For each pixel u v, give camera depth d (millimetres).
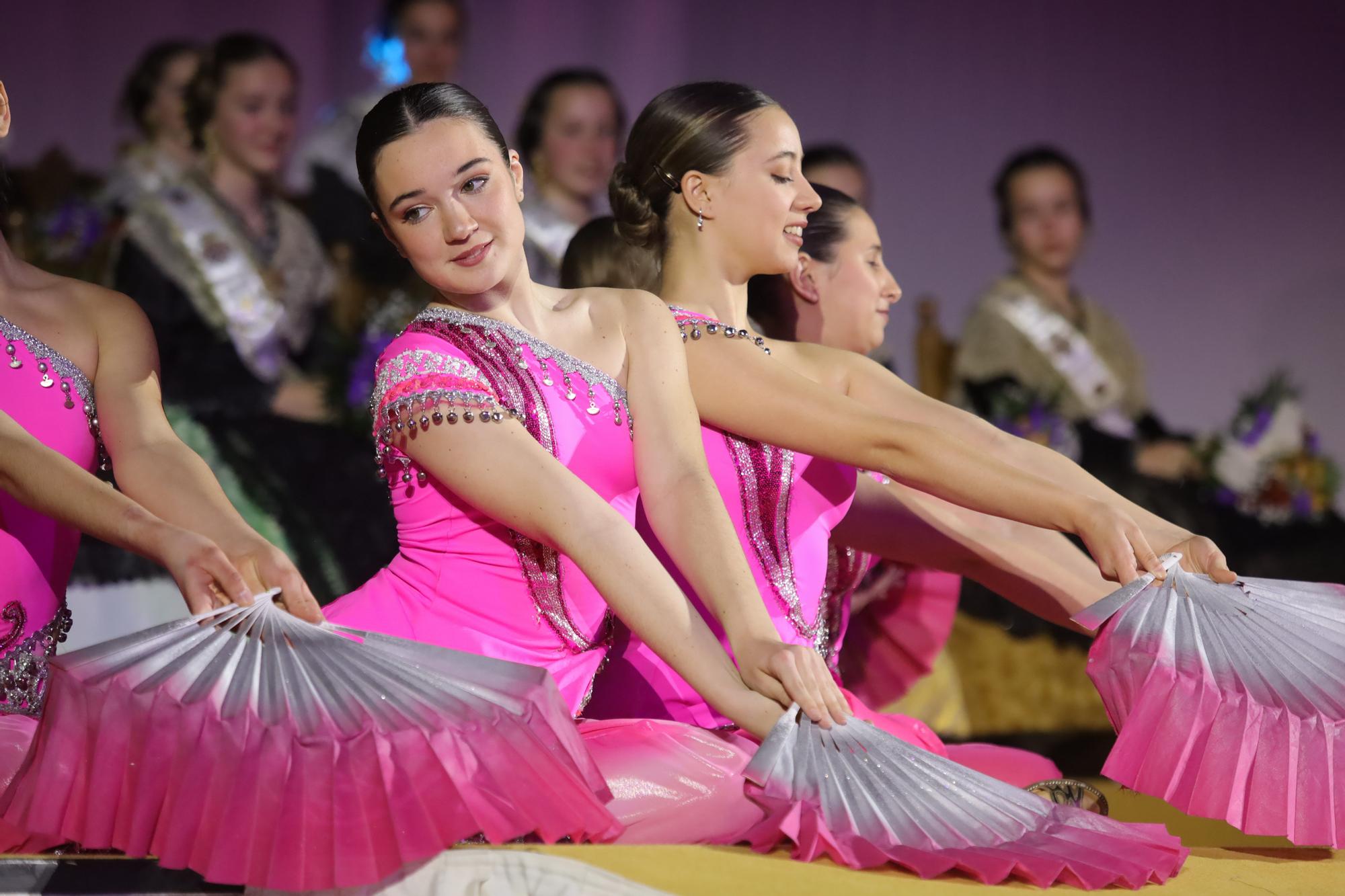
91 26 9203
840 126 11609
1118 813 4777
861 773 3418
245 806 3061
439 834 3100
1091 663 3834
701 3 11086
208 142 8383
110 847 3170
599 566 3607
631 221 4781
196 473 3865
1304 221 11945
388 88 9523
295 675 3234
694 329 4395
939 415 4652
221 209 8281
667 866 3094
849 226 5406
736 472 4430
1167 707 3701
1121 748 3699
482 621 3963
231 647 3283
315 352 8148
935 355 11281
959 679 8359
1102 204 11906
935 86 11695
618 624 4512
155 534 3426
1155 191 11953
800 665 3486
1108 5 11820
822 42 11500
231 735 3105
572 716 4012
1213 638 3848
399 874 3109
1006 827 3422
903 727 5020
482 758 3209
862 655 6391
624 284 5496
